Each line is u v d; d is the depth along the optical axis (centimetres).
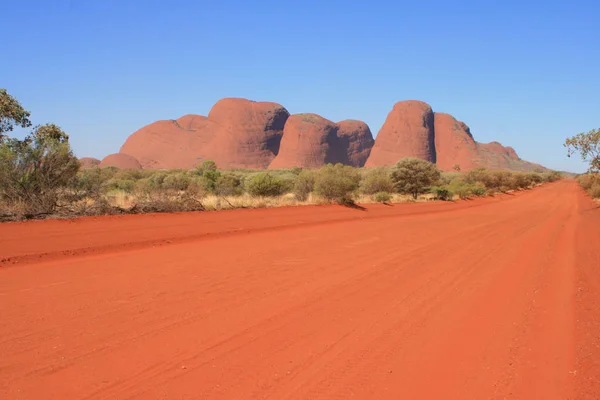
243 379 435
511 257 1178
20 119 1805
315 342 538
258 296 732
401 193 3984
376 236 1540
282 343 531
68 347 497
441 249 1289
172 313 628
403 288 816
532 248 1343
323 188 2489
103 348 498
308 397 402
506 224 2109
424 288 819
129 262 965
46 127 1880
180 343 521
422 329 593
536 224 2119
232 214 1703
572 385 430
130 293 721
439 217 2459
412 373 457
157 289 750
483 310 686
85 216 1312
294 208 2030
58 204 1468
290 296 739
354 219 2117
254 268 946
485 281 886
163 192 1858
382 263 1048
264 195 2480
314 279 866
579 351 514
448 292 794
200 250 1142
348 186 2547
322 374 450
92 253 1048
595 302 724
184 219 1493
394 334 571
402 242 1414
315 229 1680
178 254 1077
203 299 703
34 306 638
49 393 396
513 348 528
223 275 870
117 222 1306
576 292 794
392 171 4103
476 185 5525
